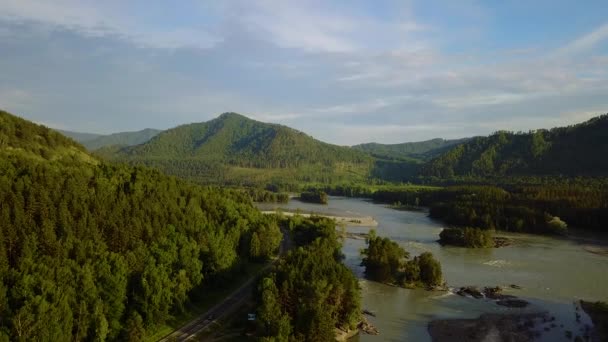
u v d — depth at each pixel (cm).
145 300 10056
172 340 10006
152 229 12638
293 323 10188
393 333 11406
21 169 13225
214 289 13012
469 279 16438
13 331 7731
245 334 10362
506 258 19888
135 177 16888
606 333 11331
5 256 9344
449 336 11206
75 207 11912
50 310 8156
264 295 10138
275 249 18150
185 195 17225
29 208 11188
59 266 9419
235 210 18525
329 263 12425
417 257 17000
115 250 11538
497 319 12269
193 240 12938
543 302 13825
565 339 11050
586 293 14700
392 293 14750
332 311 10725
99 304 8962
